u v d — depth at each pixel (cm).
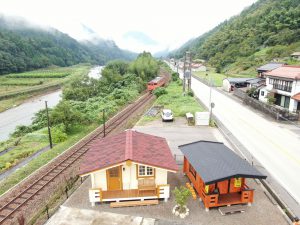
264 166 1945
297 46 8431
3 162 2322
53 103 6228
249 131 2798
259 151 2238
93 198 1421
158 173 1469
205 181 1284
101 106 4162
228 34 13925
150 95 5431
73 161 2155
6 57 12006
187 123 3155
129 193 1466
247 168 1415
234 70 9025
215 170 1375
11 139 3159
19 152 2597
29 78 10631
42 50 17512
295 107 3384
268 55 8719
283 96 3653
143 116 3531
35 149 2644
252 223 1291
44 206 1505
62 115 3088
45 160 2244
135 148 1538
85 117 3466
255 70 7850
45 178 1873
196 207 1420
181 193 1342
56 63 17512
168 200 1489
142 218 1331
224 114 3541
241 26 14238
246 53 10369
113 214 1366
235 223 1291
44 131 3191
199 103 4322
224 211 1358
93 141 2669
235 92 5034
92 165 1447
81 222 1306
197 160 1527
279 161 2039
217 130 2864
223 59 11081
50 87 8300
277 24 11062
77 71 13900
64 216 1353
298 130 2825
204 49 15050
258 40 11006
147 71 7694
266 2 17100
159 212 1381
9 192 1697
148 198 1460
